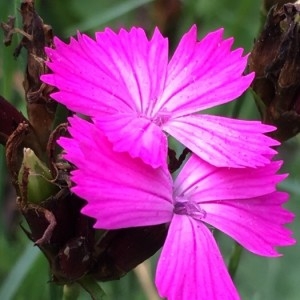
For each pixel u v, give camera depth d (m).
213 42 0.06
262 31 0.07
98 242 0.06
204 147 0.06
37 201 0.06
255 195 0.06
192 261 0.05
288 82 0.06
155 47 0.06
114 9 0.09
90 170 0.05
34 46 0.06
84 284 0.06
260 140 0.06
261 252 0.06
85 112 0.06
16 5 0.07
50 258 0.06
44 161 0.06
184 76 0.06
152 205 0.05
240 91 0.06
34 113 0.06
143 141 0.05
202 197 0.06
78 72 0.06
